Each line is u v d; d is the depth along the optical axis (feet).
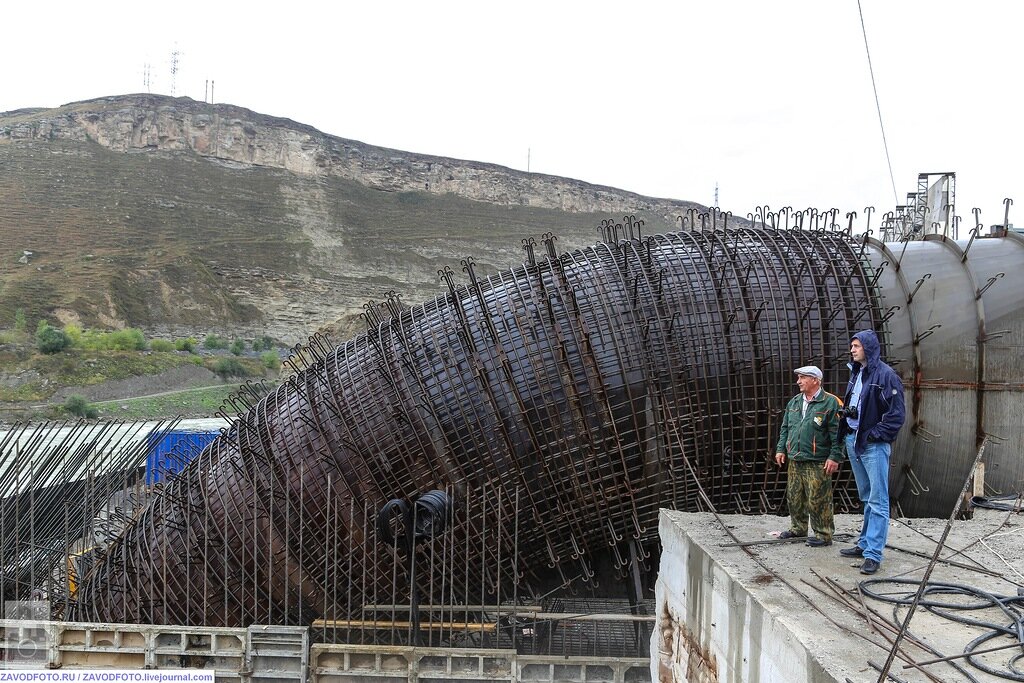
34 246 305.53
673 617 28.12
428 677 33.63
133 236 333.42
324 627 34.91
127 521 42.39
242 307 317.83
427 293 357.61
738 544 24.95
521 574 37.11
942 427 36.65
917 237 44.21
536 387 35.58
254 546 36.70
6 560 41.11
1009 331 36.60
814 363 35.68
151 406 219.61
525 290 38.40
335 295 341.00
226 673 34.42
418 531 33.40
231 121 419.54
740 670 21.31
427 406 36.27
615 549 35.86
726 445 35.45
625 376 35.14
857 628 18.37
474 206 443.73
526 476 35.70
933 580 21.80
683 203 483.51
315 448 38.06
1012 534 26.63
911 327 37.29
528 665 33.45
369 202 422.41
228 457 40.24
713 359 35.68
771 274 37.93
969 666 16.37
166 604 37.70
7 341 234.38
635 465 35.37
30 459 46.65
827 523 24.70
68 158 370.53
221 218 368.27
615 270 38.24
